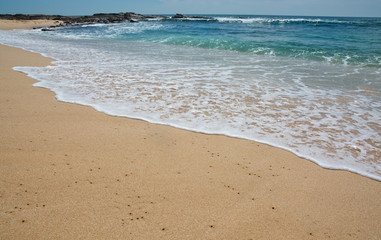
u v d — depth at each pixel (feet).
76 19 185.47
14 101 20.67
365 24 102.01
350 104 21.54
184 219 9.84
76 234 8.87
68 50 49.11
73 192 10.89
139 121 17.95
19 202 10.17
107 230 9.11
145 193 11.11
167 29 101.60
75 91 23.61
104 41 68.39
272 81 28.35
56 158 13.23
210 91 24.34
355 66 37.17
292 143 15.60
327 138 16.14
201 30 92.58
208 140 15.81
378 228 9.86
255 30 88.02
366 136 16.37
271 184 12.16
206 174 12.66
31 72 29.89
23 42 60.70
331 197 11.46
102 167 12.73
